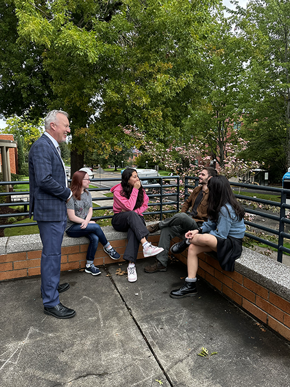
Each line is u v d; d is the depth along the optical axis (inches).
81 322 91.1
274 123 823.1
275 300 85.4
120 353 76.4
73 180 121.7
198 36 322.7
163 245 129.2
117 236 139.0
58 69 312.7
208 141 679.1
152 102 338.0
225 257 100.0
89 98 320.2
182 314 96.3
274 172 1161.4
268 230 113.4
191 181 294.0
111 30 291.0
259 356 75.4
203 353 76.0
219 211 99.1
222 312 97.8
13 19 347.3
